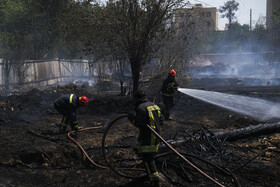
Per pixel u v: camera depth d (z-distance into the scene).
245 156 5.53
